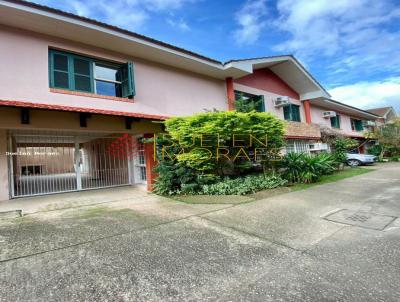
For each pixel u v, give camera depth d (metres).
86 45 8.12
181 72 10.67
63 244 3.89
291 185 9.38
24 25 6.87
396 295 2.41
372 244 3.61
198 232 4.41
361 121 27.12
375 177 11.08
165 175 8.39
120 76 8.95
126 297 2.48
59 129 7.41
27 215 5.89
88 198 8.13
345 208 5.77
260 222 4.94
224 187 8.09
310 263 3.13
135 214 5.85
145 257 3.39
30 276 2.90
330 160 12.15
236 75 11.98
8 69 6.61
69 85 7.68
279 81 16.00
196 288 2.63
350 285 2.61
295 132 14.59
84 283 2.74
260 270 2.99
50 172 10.81
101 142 12.27
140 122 9.12
